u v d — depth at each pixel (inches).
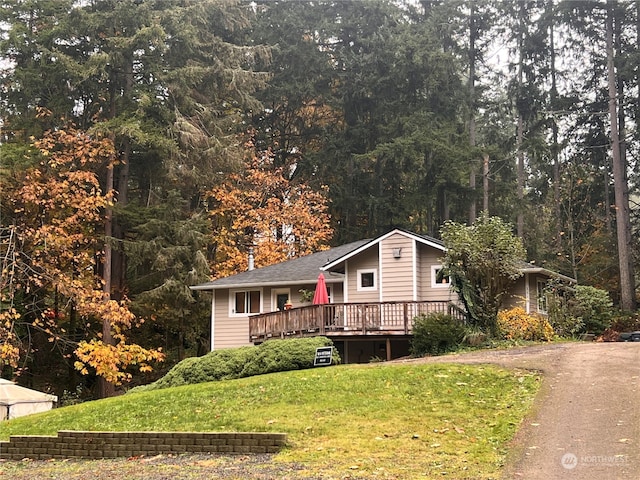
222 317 1268.5
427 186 1683.1
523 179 1881.2
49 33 1208.2
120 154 1312.7
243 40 1702.8
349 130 1749.5
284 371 824.3
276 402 618.8
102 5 1278.3
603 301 1157.7
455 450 441.4
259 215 1551.4
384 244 1105.4
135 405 684.1
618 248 1480.1
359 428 512.7
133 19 1251.2
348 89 1750.7
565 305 1115.3
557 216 1672.0
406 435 486.3
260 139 1769.2
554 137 1729.8
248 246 1534.2
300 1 1815.9
